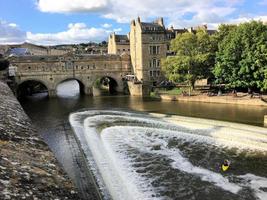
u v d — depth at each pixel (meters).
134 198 25.47
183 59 78.56
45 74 90.62
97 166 31.58
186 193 26.77
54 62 91.19
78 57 94.12
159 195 26.28
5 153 11.59
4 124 16.62
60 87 132.25
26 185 9.27
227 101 70.31
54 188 9.81
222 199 25.84
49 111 65.75
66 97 92.56
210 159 35.00
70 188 10.31
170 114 58.31
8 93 36.31
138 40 97.69
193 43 80.75
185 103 73.50
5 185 8.74
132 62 103.25
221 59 74.25
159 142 41.19
